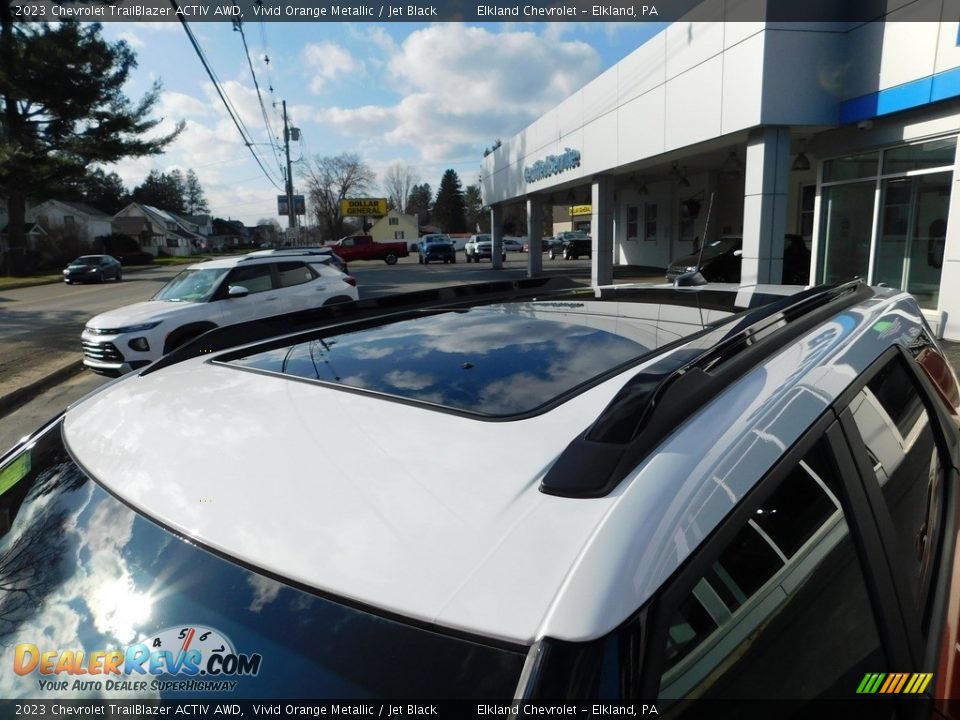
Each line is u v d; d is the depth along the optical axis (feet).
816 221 37.60
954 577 5.13
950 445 6.56
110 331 28.02
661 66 41.22
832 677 3.45
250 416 4.41
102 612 3.37
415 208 442.50
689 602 2.71
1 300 73.46
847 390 4.63
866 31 30.86
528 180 71.97
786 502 3.47
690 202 72.28
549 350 5.45
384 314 8.00
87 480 4.14
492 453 3.47
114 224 262.88
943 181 29.37
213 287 31.35
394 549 2.85
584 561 2.57
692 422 3.33
